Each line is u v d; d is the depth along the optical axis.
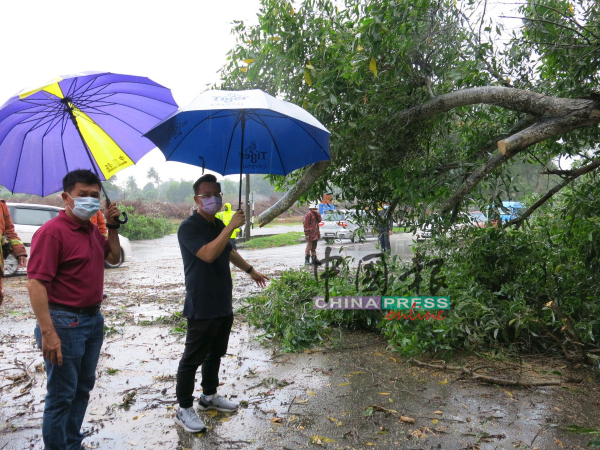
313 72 4.33
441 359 4.46
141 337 5.46
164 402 3.65
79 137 2.99
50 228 2.53
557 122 3.62
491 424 3.19
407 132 4.86
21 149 2.86
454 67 4.55
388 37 4.07
